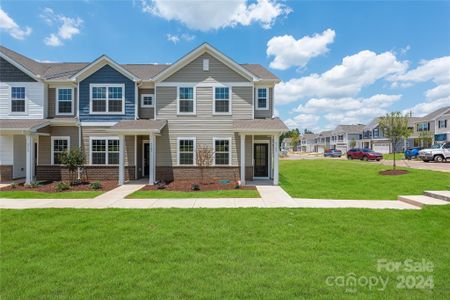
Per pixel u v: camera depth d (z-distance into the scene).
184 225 6.72
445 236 5.98
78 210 8.19
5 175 15.62
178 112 15.93
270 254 5.04
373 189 12.44
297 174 18.06
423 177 15.28
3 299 3.64
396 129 18.12
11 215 7.58
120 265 4.60
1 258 4.88
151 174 14.08
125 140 15.96
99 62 15.97
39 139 15.95
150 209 8.32
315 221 7.05
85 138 16.06
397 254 5.09
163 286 3.94
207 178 15.82
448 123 43.22
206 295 3.70
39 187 13.18
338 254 5.06
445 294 3.79
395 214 7.64
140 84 16.39
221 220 7.14
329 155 51.25
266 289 3.86
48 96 16.27
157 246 5.42
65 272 4.36
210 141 15.96
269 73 17.27
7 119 15.70
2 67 15.89
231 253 5.09
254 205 9.00
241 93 15.98
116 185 13.82
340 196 10.76
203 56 16.05
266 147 16.94
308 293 3.77
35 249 5.26
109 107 16.14
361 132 69.12
